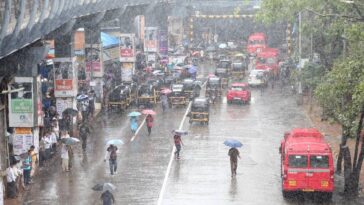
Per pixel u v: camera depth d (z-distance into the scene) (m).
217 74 116.50
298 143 50.69
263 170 59.34
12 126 56.44
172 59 131.88
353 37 48.03
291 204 49.09
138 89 93.44
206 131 76.88
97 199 50.16
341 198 50.69
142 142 70.81
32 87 55.97
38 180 55.84
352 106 48.97
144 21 130.12
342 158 58.00
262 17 53.69
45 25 46.31
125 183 54.84
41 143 61.88
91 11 68.00
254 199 50.34
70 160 59.00
